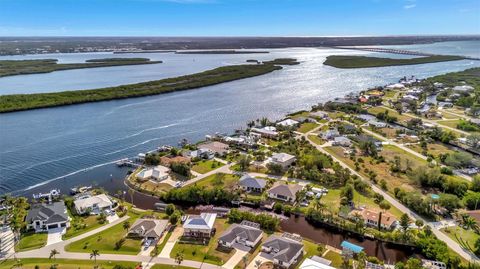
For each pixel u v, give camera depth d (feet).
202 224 306.35
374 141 561.43
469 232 312.50
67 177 437.17
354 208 354.54
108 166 473.26
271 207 362.33
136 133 614.34
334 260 273.13
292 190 379.76
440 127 642.63
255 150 530.68
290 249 271.49
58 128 635.66
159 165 465.47
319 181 420.36
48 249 284.82
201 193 376.48
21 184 416.46
